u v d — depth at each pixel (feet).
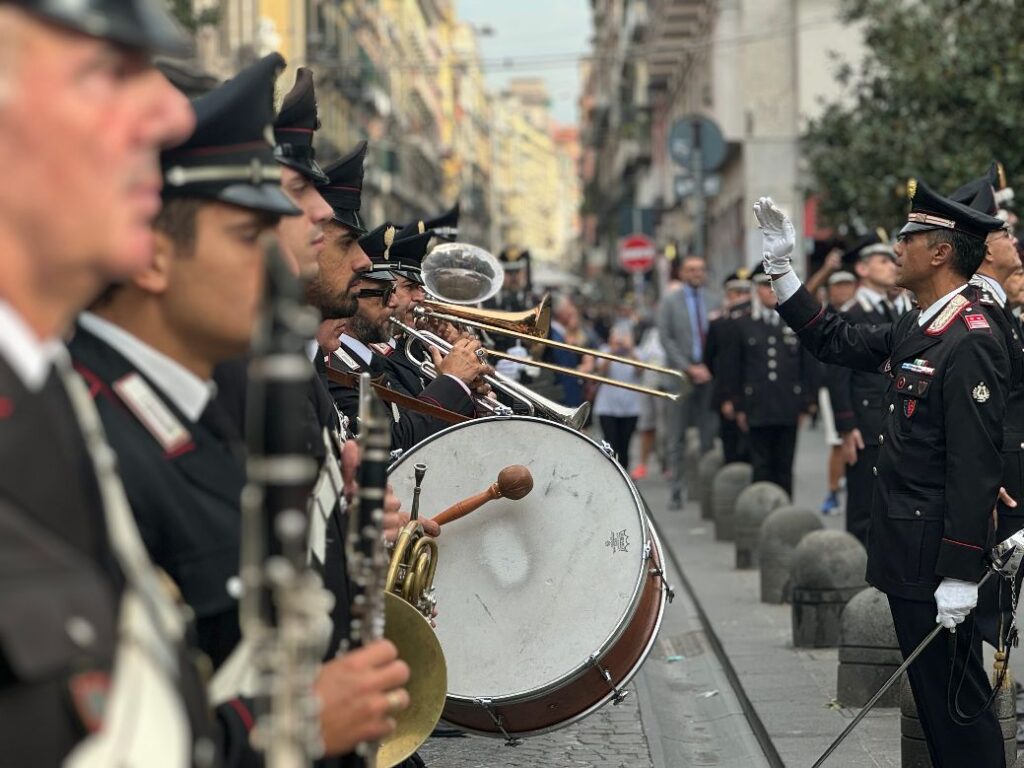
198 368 9.02
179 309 8.82
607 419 57.06
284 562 6.89
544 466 15.98
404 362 21.25
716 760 22.09
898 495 16.34
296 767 6.92
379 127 210.79
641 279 106.22
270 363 6.89
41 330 6.37
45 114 6.03
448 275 25.94
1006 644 17.19
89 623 6.16
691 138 64.64
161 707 6.47
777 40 97.76
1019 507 19.44
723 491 43.55
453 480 16.15
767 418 45.09
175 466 8.78
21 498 6.21
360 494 9.70
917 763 18.63
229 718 8.18
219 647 8.88
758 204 17.90
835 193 61.05
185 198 8.73
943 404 15.99
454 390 18.54
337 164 15.37
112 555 6.67
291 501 6.93
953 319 16.24
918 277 16.61
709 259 128.67
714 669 28.12
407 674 8.41
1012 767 18.25
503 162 545.03
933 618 16.26
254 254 8.88
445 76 351.25
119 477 8.57
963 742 16.67
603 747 22.50
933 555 16.10
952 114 55.93
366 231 15.28
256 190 8.84
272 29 122.42
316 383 10.87
